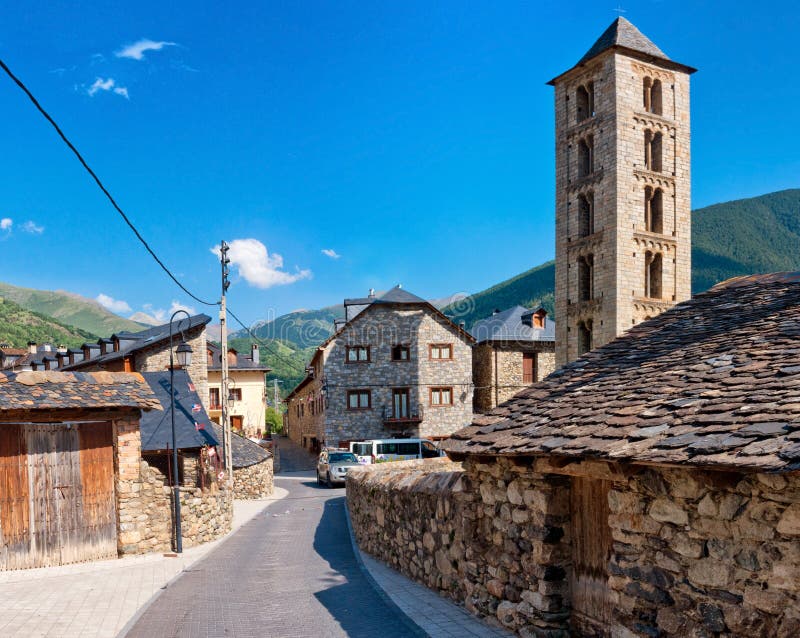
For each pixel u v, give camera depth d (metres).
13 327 136.25
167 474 22.08
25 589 11.05
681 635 5.39
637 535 5.93
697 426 5.34
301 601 9.91
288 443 64.75
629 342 9.23
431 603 9.58
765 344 6.87
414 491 11.15
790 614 4.52
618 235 40.78
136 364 42.56
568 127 44.91
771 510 4.64
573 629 7.41
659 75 42.78
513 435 7.48
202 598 10.28
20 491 12.93
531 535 7.67
